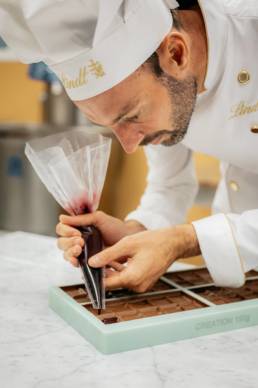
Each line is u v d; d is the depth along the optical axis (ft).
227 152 3.94
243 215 3.55
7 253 4.67
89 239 3.43
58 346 2.85
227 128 3.73
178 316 2.95
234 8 3.57
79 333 3.02
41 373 2.53
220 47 3.40
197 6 3.46
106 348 2.73
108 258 3.26
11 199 10.21
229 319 3.05
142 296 3.43
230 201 4.46
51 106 10.58
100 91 2.99
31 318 3.26
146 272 3.32
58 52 2.89
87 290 3.25
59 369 2.58
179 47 3.10
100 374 2.53
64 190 3.44
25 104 11.89
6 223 10.39
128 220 4.46
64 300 3.23
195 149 4.10
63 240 3.44
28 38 2.90
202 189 7.55
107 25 2.79
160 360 2.68
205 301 3.28
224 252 3.44
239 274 3.47
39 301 3.56
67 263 4.40
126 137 3.27
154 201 4.78
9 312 3.35
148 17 2.87
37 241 5.06
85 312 3.01
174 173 4.82
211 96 3.62
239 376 2.51
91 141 3.44
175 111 3.27
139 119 3.18
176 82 3.18
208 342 2.91
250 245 3.43
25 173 9.98
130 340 2.79
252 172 4.19
